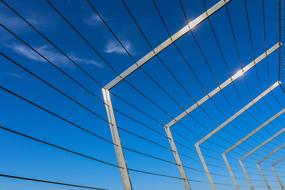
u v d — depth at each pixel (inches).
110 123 156.3
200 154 315.9
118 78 172.6
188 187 215.8
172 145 235.0
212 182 298.0
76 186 107.2
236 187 375.2
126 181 139.3
